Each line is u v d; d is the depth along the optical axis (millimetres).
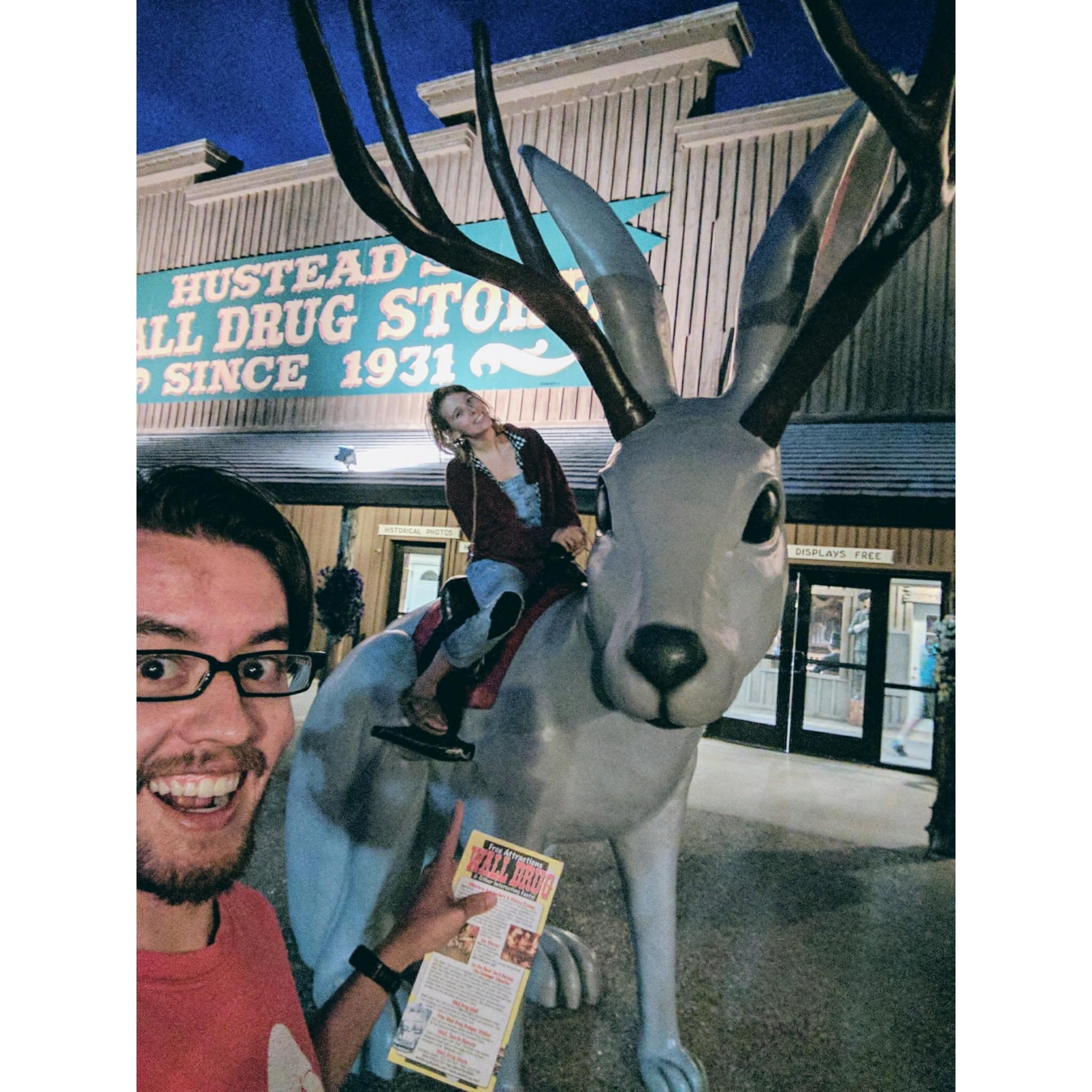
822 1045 1390
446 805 1284
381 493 2463
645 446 1076
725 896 1716
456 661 1197
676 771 1194
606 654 1004
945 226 2277
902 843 1887
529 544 1307
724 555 1002
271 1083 835
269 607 873
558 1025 1484
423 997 1179
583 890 1975
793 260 1160
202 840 801
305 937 1439
